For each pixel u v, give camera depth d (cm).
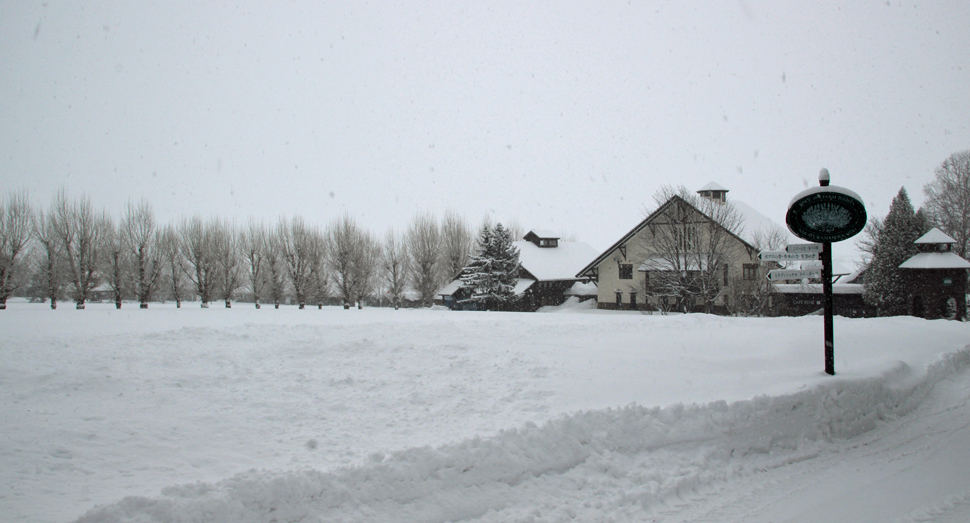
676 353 1134
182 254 6225
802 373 1029
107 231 5788
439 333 1320
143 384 852
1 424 657
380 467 571
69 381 838
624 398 859
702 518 613
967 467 782
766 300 3916
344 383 906
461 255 7256
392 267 6919
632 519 603
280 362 1032
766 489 705
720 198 4856
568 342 1225
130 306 6556
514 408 801
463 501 586
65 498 485
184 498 481
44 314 3828
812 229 1045
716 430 795
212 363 1003
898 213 4453
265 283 6531
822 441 878
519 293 5988
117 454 593
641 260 5022
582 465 684
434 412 780
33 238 5600
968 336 1572
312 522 512
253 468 547
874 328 1541
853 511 635
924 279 4081
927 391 1155
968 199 5184
